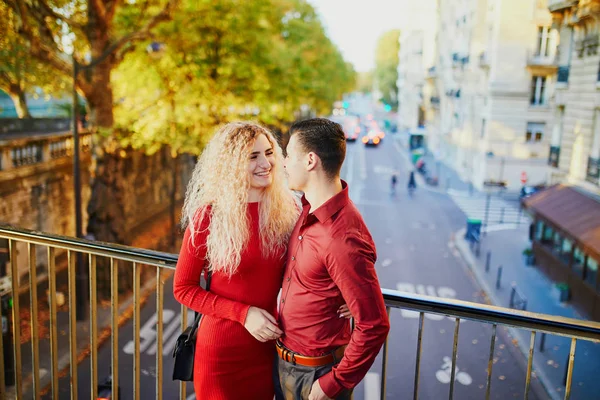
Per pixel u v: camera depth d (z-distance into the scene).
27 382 11.38
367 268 2.12
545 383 12.89
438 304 2.46
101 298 16.27
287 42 25.97
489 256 22.02
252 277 2.45
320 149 2.20
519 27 33.50
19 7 12.96
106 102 15.47
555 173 22.88
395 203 35.69
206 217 2.43
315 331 2.30
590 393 12.48
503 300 18.66
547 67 33.75
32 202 18.22
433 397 12.23
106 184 15.76
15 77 15.66
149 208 28.30
